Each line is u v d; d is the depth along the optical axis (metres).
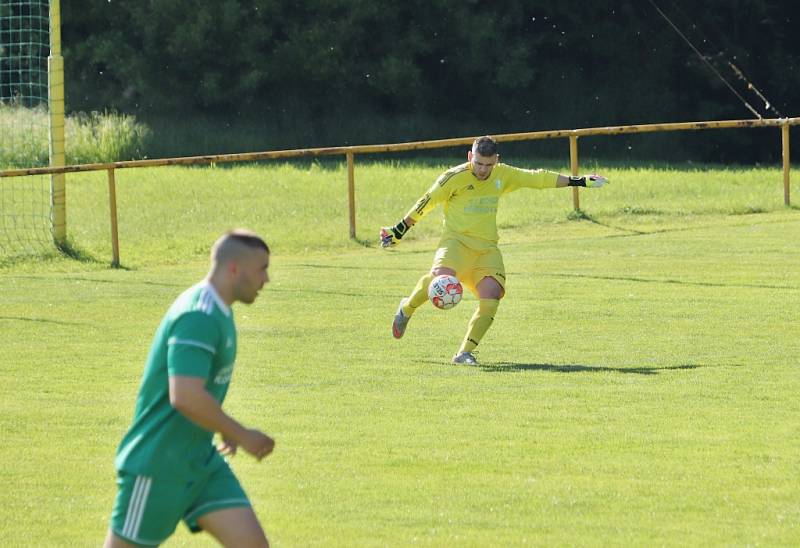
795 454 24.66
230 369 16.00
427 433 26.69
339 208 72.56
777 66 133.38
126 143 104.44
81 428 27.70
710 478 23.09
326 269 53.94
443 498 22.08
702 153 134.50
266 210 72.12
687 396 29.86
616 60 134.75
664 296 44.66
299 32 120.94
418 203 34.75
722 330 38.41
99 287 49.91
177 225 67.75
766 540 19.69
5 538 20.31
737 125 67.94
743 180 81.88
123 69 121.12
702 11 133.38
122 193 80.12
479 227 34.84
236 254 15.69
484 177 34.12
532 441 25.89
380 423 27.62
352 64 122.38
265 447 15.41
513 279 49.28
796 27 135.38
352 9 120.62
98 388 31.91
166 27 120.94
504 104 131.25
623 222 66.38
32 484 23.42
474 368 33.72
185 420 15.56
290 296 46.28
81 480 23.70
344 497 22.22
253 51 120.12
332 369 33.66
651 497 22.00
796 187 76.56
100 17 124.31
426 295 35.41
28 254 59.72
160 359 15.58
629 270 50.97
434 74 130.62
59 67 60.69
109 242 62.59
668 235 61.50
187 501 15.62
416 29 125.62
